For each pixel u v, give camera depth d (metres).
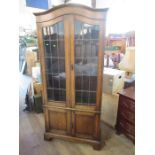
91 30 1.65
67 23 1.64
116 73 2.45
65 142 2.16
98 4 3.55
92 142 1.99
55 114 2.07
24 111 3.10
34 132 2.40
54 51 1.84
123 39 2.87
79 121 1.99
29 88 3.18
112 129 2.44
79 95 1.91
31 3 3.44
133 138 2.05
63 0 3.88
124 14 2.97
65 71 1.83
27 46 5.50
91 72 1.80
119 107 2.20
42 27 1.75
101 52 1.67
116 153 1.93
